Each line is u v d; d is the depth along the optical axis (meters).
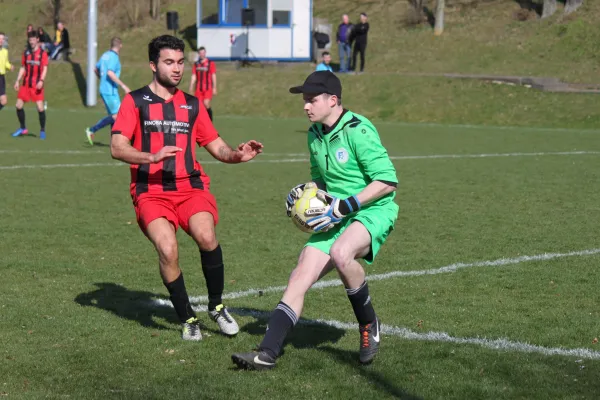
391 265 10.02
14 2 62.47
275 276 9.45
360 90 39.66
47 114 36.25
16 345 6.69
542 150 25.00
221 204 14.69
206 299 8.39
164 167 6.97
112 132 6.91
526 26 47.31
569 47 43.69
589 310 7.95
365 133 6.20
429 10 52.66
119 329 7.23
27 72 25.84
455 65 44.06
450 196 15.81
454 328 7.29
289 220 13.10
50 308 7.88
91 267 9.76
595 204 14.91
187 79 43.19
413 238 11.74
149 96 7.02
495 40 46.22
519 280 9.22
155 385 5.77
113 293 8.56
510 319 7.62
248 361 6.02
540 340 6.90
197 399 5.50
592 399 5.52
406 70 44.25
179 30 54.62
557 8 49.38
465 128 33.22
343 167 6.33
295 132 30.23
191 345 6.79
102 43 54.53
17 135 26.47
